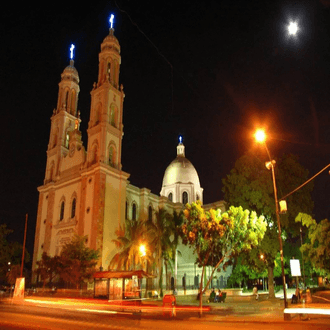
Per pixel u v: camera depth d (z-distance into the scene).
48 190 60.81
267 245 37.22
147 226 45.84
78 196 54.41
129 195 59.50
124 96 60.53
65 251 44.03
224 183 42.94
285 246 54.97
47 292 44.50
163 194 80.25
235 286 58.12
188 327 16.14
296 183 39.53
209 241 27.75
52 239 56.19
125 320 19.19
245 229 28.80
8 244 58.34
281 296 44.53
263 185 38.19
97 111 57.62
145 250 42.78
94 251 45.19
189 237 27.91
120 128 57.59
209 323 18.55
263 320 20.23
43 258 45.97
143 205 60.88
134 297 31.59
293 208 38.66
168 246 46.06
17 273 54.56
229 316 23.14
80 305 29.88
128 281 42.53
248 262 39.03
